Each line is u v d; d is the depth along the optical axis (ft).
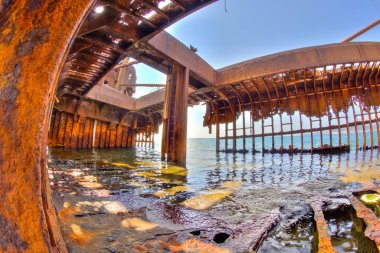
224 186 15.55
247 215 9.09
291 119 44.34
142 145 75.10
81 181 15.79
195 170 24.40
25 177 2.78
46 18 3.07
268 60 36.94
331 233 7.01
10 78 2.81
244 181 17.60
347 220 8.13
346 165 24.32
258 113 48.47
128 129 74.38
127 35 23.52
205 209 10.03
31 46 2.96
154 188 14.70
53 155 34.37
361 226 7.29
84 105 56.44
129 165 27.81
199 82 42.60
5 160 2.68
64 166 23.58
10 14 2.92
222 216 8.98
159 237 6.76
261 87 45.98
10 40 2.87
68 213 8.56
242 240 6.53
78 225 7.39
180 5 19.85
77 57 29.99
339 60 33.32
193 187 15.17
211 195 12.76
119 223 7.85
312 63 34.27
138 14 21.38
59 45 3.16
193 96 51.75
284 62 35.70
